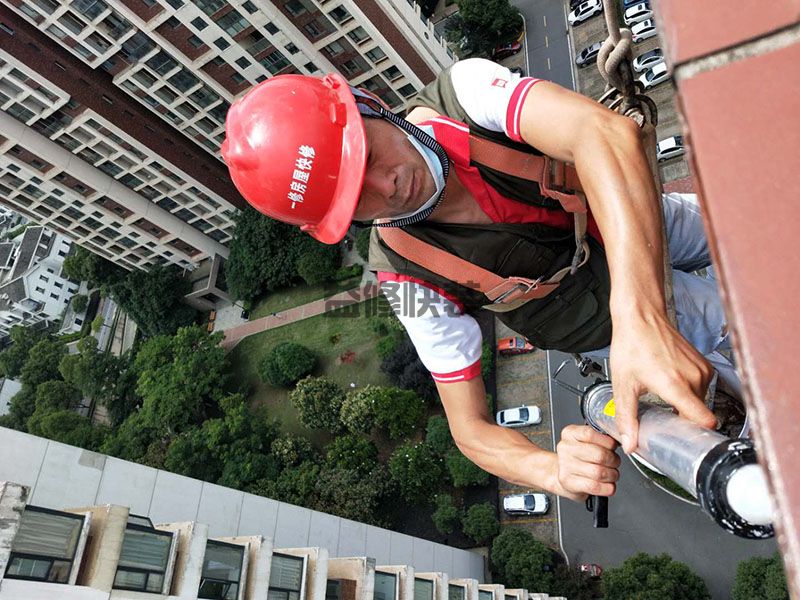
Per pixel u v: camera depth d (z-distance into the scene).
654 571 19.81
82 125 31.53
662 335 1.67
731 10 0.87
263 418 32.38
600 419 2.17
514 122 2.57
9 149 31.80
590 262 3.10
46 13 26.77
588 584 22.11
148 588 12.38
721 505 1.09
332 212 3.03
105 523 11.84
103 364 39.56
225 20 27.36
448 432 25.56
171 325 40.19
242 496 17.89
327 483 25.88
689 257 3.44
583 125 2.21
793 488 0.71
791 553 0.70
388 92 31.30
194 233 38.81
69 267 43.72
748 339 0.77
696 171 0.85
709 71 0.87
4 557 10.29
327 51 29.20
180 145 34.03
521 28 35.00
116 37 28.19
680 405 1.53
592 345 3.26
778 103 0.82
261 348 35.31
